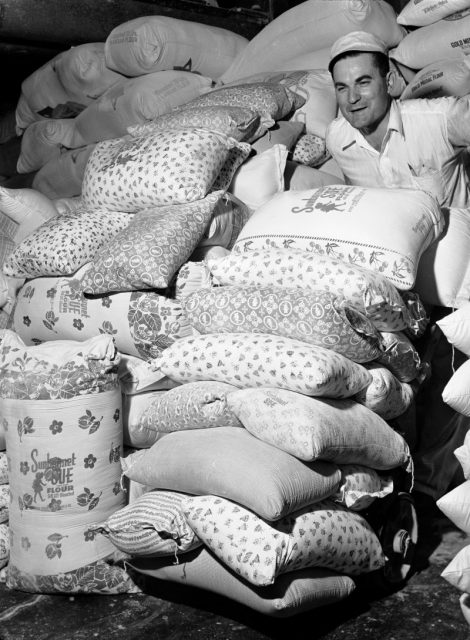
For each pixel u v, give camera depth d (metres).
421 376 3.05
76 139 4.79
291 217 2.98
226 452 2.48
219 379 2.68
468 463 2.46
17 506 2.86
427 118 3.41
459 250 3.14
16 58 5.14
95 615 2.75
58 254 3.15
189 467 2.53
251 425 2.51
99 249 3.08
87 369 2.80
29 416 2.79
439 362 3.40
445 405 3.41
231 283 2.84
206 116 3.48
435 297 3.12
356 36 3.36
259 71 4.48
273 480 2.36
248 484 2.37
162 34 4.34
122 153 3.31
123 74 4.61
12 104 5.49
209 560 2.56
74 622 2.71
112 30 4.70
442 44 3.90
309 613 2.68
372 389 2.69
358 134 3.59
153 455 2.68
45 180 4.80
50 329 3.26
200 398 2.61
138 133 3.63
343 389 2.57
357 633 2.55
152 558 2.71
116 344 3.10
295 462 2.46
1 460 3.12
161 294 3.01
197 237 3.06
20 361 2.88
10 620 2.74
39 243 3.22
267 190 3.49
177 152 3.17
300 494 2.40
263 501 2.32
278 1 5.43
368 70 3.36
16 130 5.36
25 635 2.64
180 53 4.43
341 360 2.55
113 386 2.87
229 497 2.42
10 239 3.80
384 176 3.58
